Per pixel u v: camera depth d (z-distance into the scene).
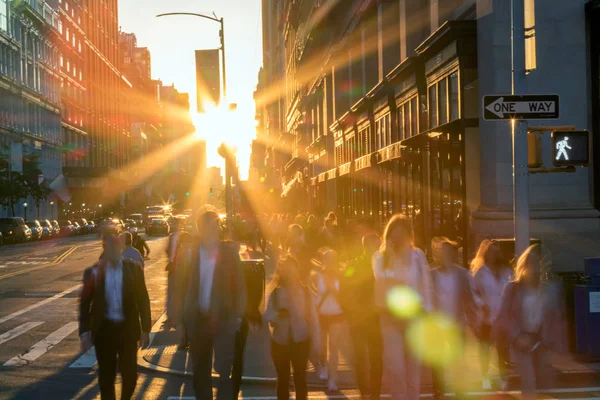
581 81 18.91
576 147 10.48
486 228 18.97
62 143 94.38
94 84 115.44
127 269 7.86
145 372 11.12
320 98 57.75
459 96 21.03
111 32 133.12
